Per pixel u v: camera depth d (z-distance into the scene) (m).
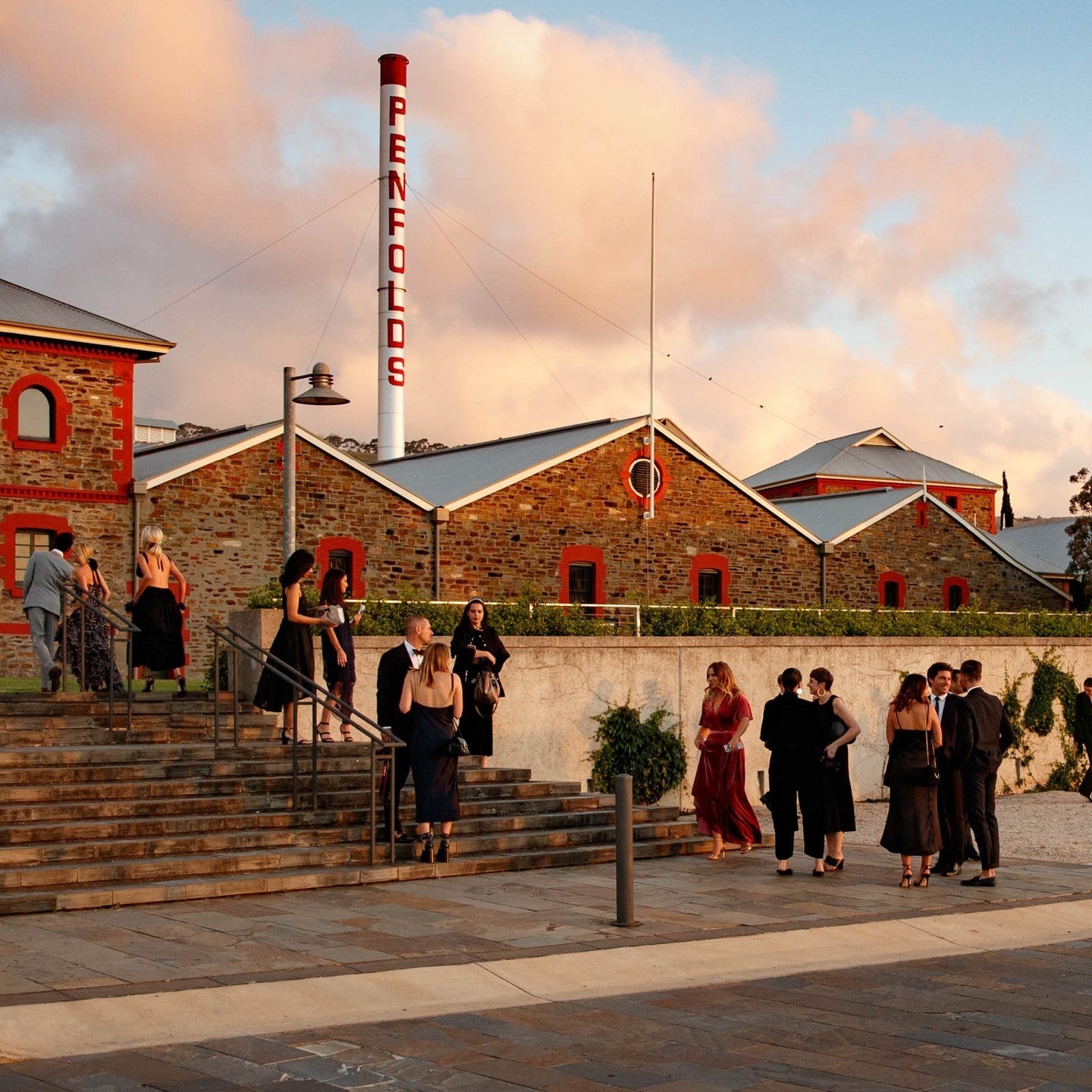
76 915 10.18
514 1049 7.03
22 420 29.81
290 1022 7.43
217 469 31.17
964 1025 7.66
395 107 50.09
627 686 19.81
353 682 15.00
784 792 13.30
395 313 49.66
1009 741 13.14
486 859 12.80
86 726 14.06
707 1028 7.52
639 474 35.88
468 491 33.72
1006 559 41.81
